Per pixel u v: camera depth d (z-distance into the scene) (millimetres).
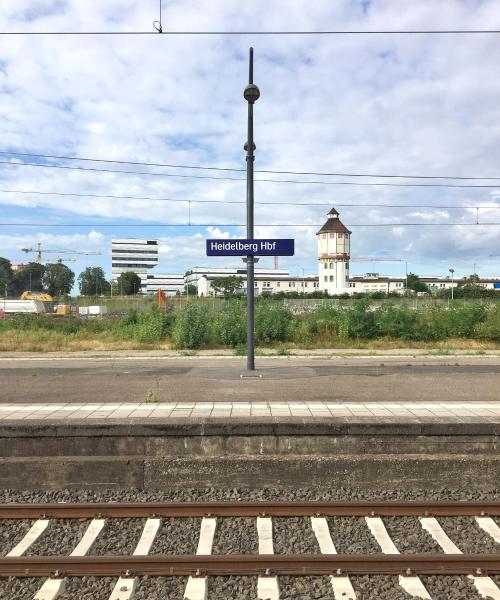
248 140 11617
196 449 6625
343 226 100875
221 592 4273
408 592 4230
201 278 139500
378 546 4965
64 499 6117
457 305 24484
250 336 12438
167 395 9297
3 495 6207
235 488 6355
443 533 5215
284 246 11602
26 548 4984
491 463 6355
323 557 4566
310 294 95438
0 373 13469
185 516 5594
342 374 12297
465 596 4176
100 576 4516
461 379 11375
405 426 6605
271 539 5082
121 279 137125
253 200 11680
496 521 5504
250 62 11578
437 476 6367
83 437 6609
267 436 6656
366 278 132000
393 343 21922
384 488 6355
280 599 4160
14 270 134500
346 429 6625
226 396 9148
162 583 4391
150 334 22828
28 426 6582
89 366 15414
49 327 27094
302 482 6375
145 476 6367
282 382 10883
